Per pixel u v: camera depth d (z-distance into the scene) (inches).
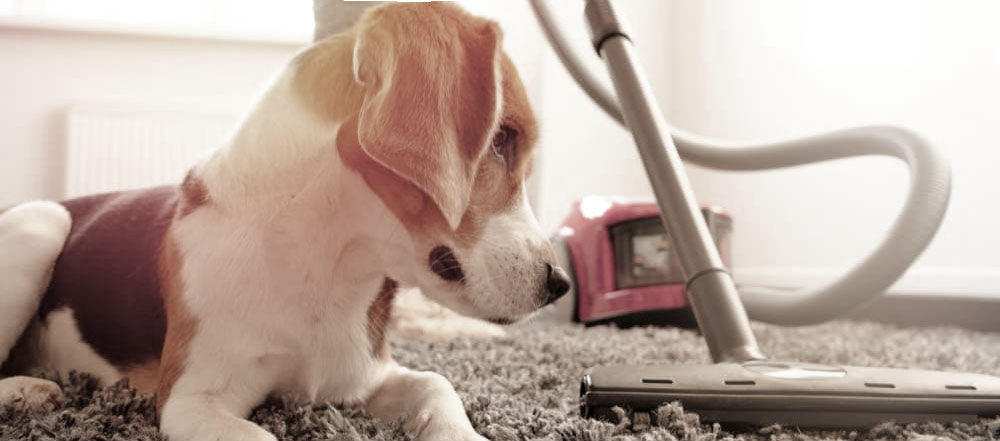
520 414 30.3
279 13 96.1
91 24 87.7
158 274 33.0
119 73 90.4
